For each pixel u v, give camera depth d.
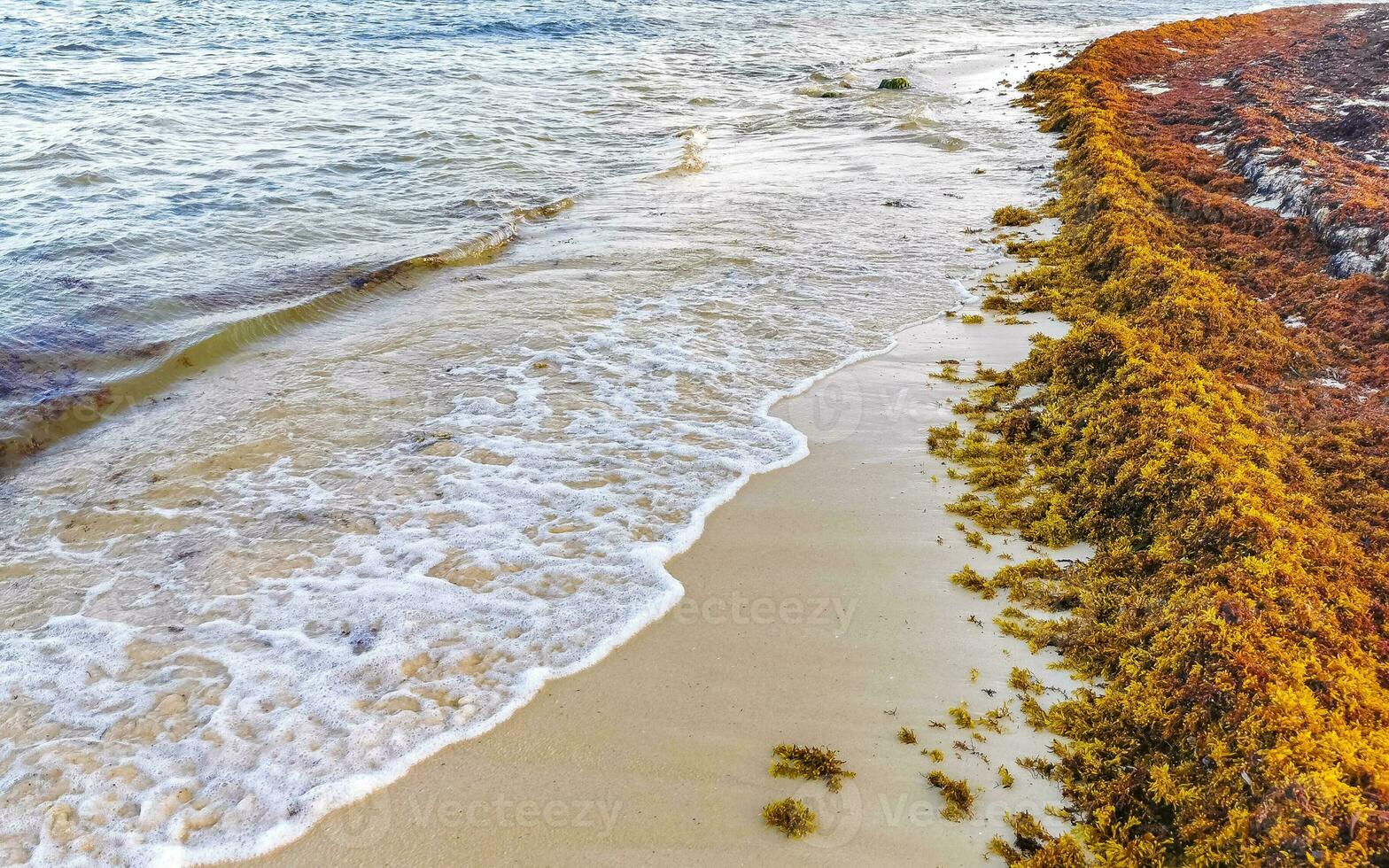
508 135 20.41
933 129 21.58
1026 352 10.18
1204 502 6.47
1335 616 5.54
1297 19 37.62
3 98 21.38
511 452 8.16
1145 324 10.02
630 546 6.87
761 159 19.48
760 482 7.73
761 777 4.91
